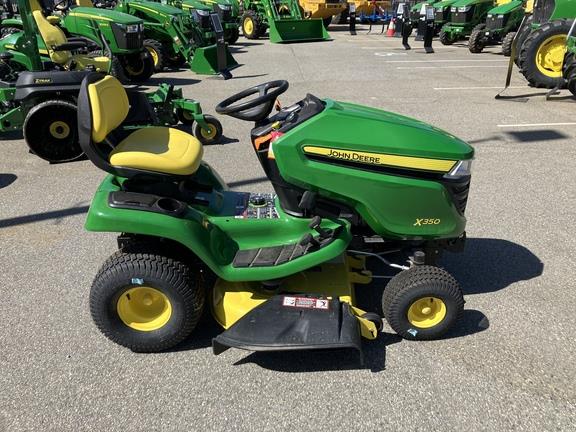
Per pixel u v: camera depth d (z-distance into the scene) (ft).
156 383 8.71
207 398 8.39
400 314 9.28
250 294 9.46
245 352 9.44
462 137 21.45
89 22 30.96
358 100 27.86
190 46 38.58
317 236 9.39
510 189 16.35
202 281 9.39
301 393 8.49
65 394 8.47
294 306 9.04
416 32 60.23
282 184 9.45
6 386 8.63
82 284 11.52
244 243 9.61
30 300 10.95
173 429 7.80
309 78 34.53
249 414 8.07
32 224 14.40
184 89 32.12
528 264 12.29
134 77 34.55
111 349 9.53
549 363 9.10
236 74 37.06
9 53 23.31
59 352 9.44
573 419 7.93
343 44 54.13
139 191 9.45
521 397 8.34
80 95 8.71
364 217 9.30
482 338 9.75
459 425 7.84
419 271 9.28
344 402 8.29
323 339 8.41
